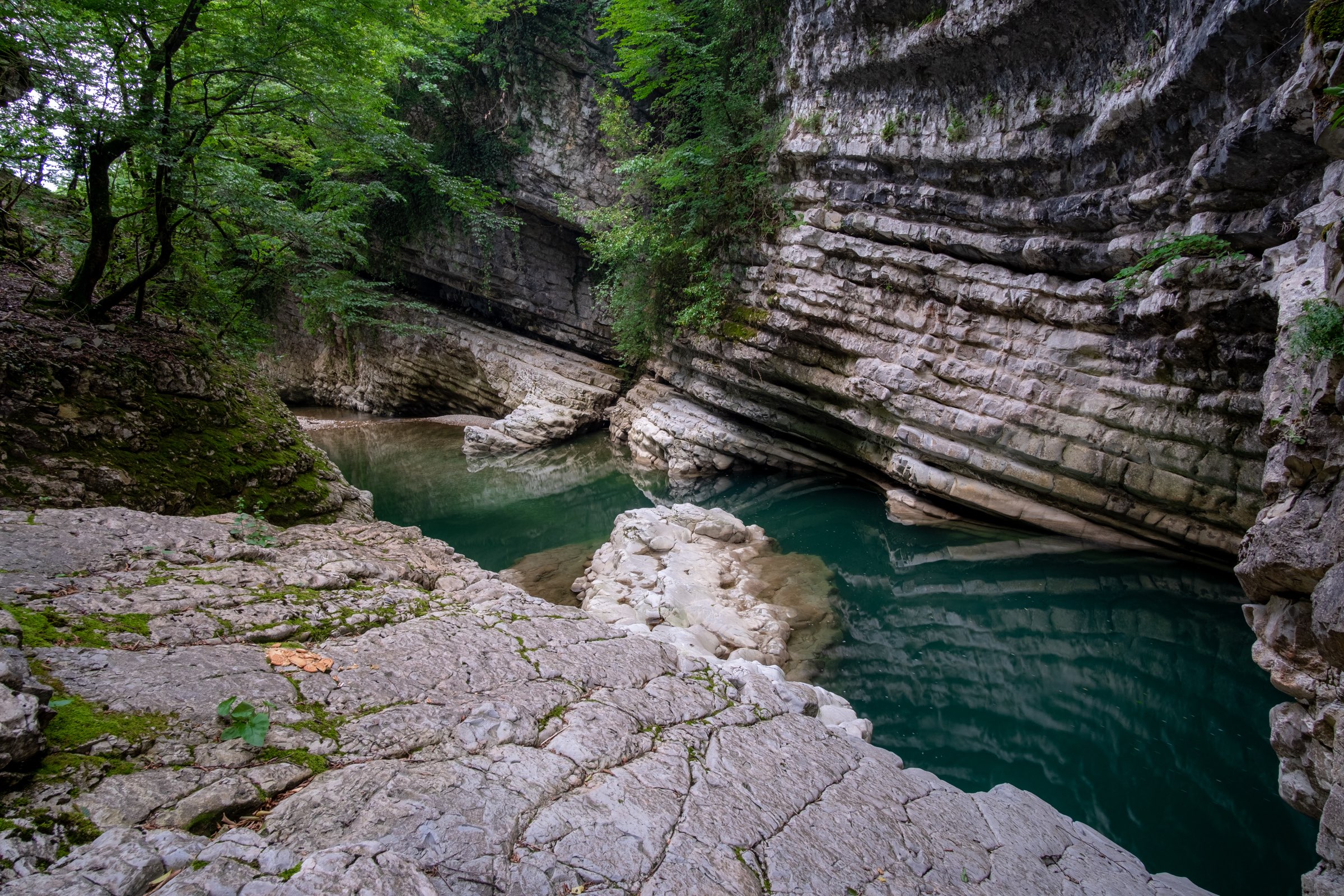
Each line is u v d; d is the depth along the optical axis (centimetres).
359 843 231
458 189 1037
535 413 2170
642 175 1838
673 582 948
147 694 286
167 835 217
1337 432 393
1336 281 389
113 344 696
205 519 529
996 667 874
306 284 1095
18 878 186
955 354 1211
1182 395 946
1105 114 913
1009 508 1212
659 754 347
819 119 1334
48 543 402
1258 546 431
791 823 323
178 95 746
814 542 1302
